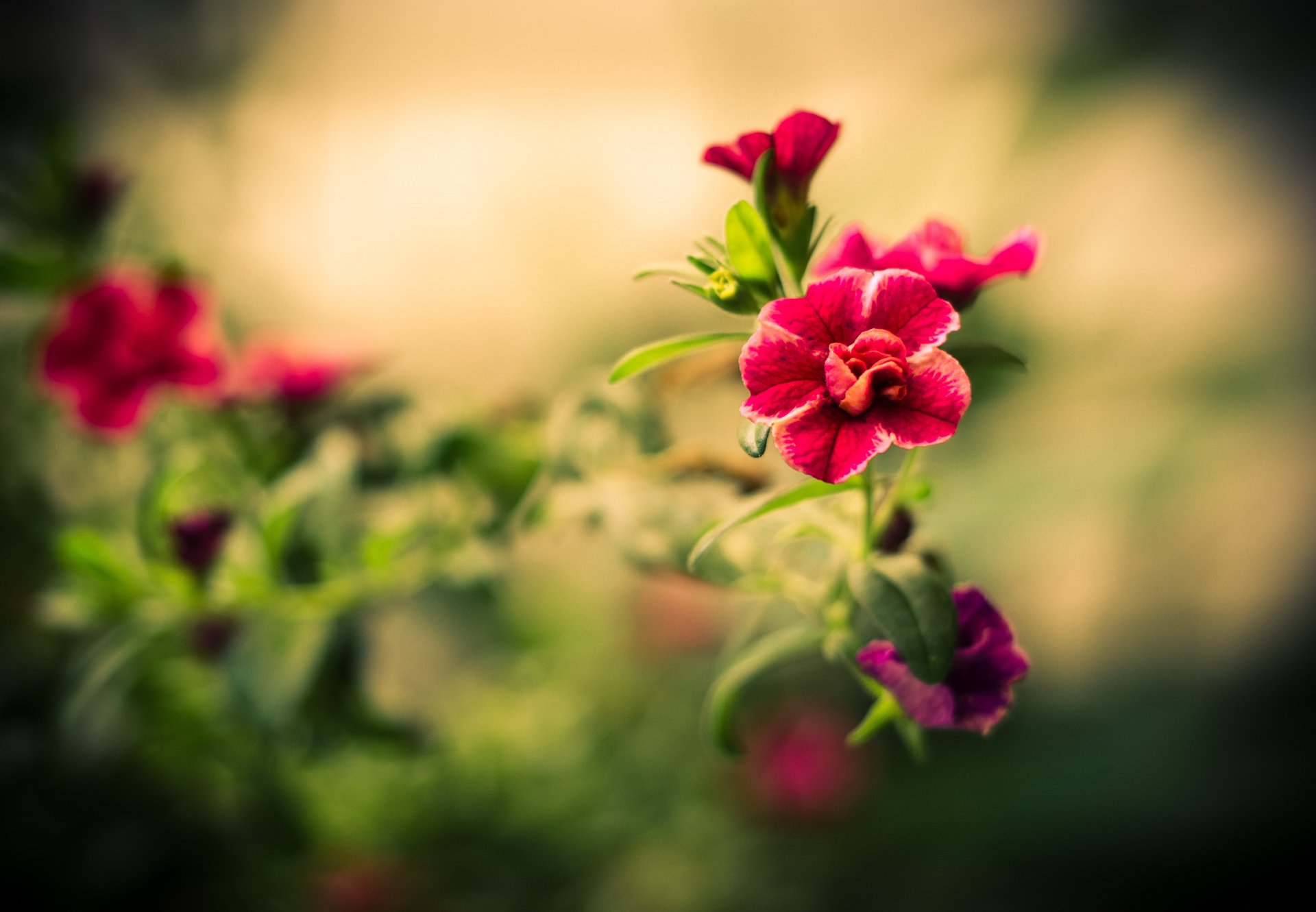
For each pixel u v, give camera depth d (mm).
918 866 720
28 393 557
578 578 818
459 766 619
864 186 874
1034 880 727
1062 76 851
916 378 343
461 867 611
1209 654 857
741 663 386
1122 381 839
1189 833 727
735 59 920
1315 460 850
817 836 708
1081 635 866
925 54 901
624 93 950
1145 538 840
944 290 364
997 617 358
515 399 485
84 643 514
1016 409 803
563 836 638
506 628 708
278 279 732
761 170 354
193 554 436
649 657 748
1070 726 808
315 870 571
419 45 919
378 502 469
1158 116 880
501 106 955
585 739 688
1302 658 839
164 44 725
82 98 704
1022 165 845
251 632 445
